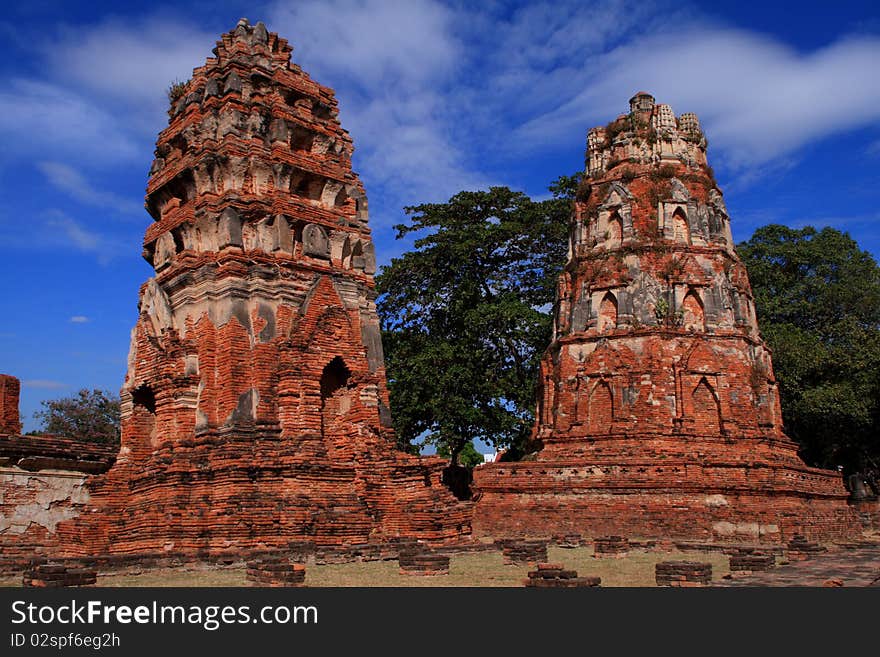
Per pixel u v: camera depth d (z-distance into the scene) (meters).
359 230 33.19
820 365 49.53
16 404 33.09
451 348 51.72
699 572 18.52
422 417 53.19
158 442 28.14
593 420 41.69
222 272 28.73
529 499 39.94
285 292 29.17
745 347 42.12
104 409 58.19
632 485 38.06
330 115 33.50
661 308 41.75
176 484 26.06
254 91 31.42
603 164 46.75
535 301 56.41
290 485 26.11
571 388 42.69
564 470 39.69
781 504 37.44
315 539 25.52
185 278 29.44
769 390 43.41
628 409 40.53
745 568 21.88
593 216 45.59
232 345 27.91
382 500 29.27
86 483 28.73
